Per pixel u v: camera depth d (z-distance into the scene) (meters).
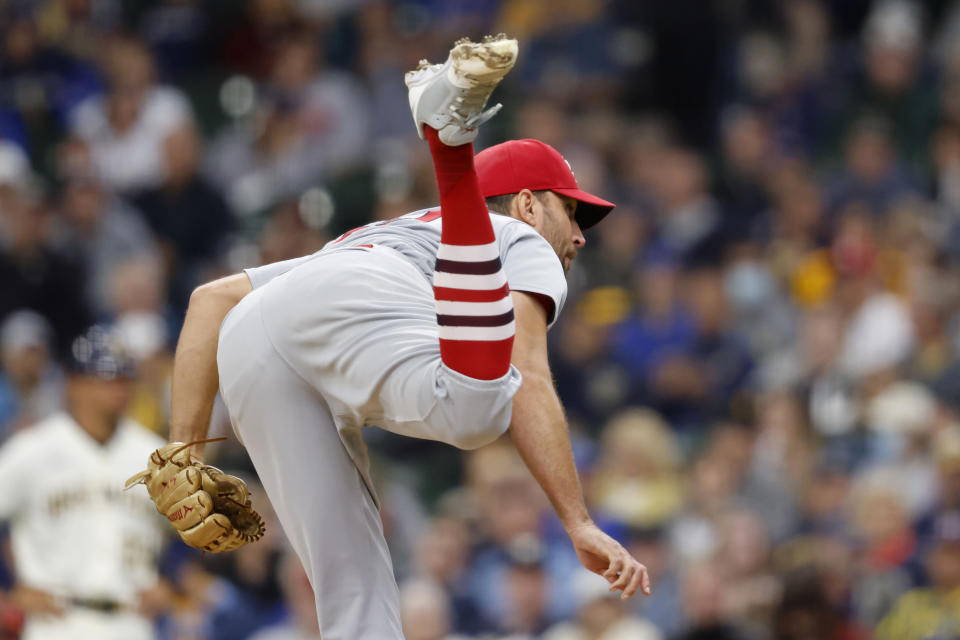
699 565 24.16
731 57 44.56
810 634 22.38
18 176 36.91
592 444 31.31
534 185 11.32
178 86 45.19
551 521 26.97
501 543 26.27
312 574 10.72
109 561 21.59
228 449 27.83
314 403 10.38
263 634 24.39
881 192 38.47
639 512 27.45
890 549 25.36
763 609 23.14
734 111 43.75
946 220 37.03
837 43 46.72
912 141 42.88
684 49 44.28
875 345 31.48
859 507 26.28
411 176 37.56
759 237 37.16
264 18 45.84
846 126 43.47
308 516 10.50
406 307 9.94
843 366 30.95
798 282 35.19
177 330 35.25
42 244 35.78
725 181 39.62
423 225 10.78
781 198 38.19
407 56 44.00
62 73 43.31
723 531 25.14
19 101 42.12
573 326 34.25
